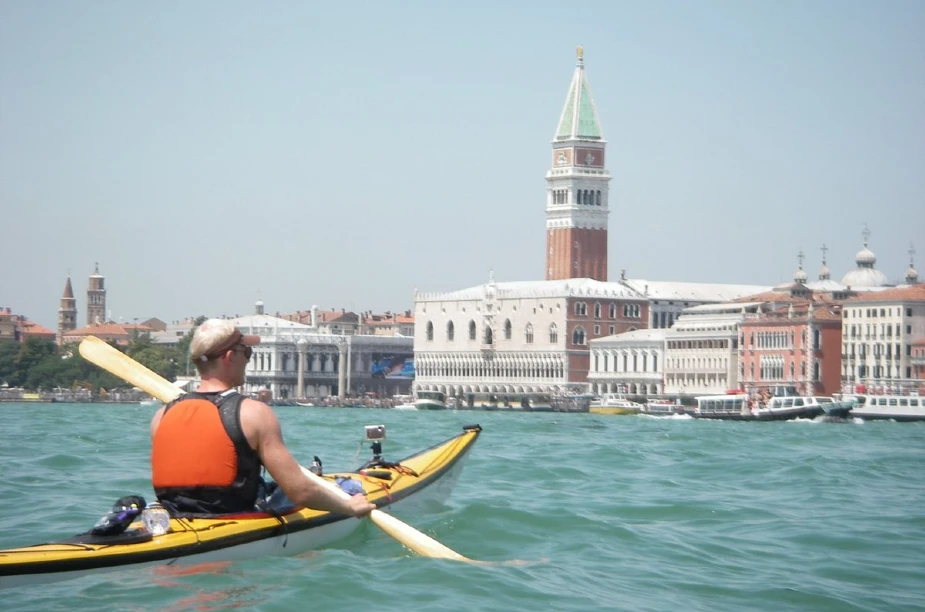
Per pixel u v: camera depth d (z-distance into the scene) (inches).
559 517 1337.4
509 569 1051.3
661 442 3666.3
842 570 1128.2
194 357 920.9
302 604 882.8
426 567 1009.5
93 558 884.6
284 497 1015.0
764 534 1325.0
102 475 1843.0
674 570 1104.2
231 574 930.7
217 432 907.4
